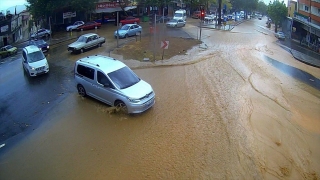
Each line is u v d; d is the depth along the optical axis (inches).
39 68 650.8
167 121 407.8
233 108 458.9
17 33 1745.8
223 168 300.0
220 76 645.3
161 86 560.7
